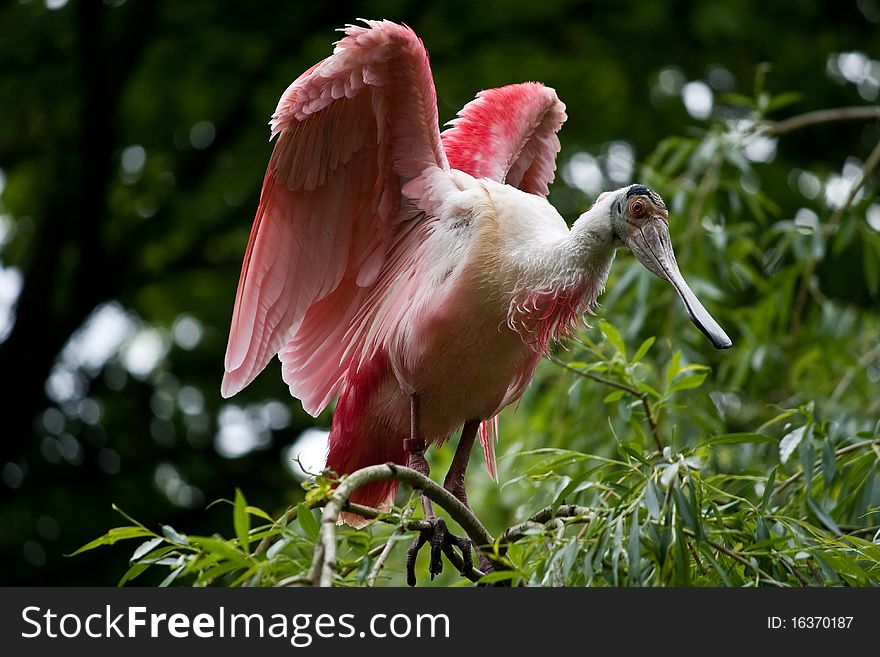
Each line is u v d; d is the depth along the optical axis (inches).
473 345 306.2
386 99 305.3
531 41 685.9
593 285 307.0
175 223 679.1
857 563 257.1
